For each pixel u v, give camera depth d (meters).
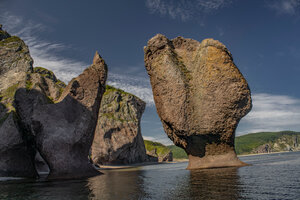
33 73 32.56
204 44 22.67
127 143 74.19
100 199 8.29
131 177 18.02
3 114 26.80
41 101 25.59
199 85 21.97
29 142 26.75
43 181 18.78
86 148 25.55
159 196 8.08
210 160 21.09
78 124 24.62
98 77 27.47
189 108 22.08
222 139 20.72
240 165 19.77
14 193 11.55
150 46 25.47
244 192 7.43
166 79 23.19
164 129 24.78
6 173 24.67
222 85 20.61
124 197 8.40
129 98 86.81
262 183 9.00
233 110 20.20
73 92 25.48
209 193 7.77
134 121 81.31
